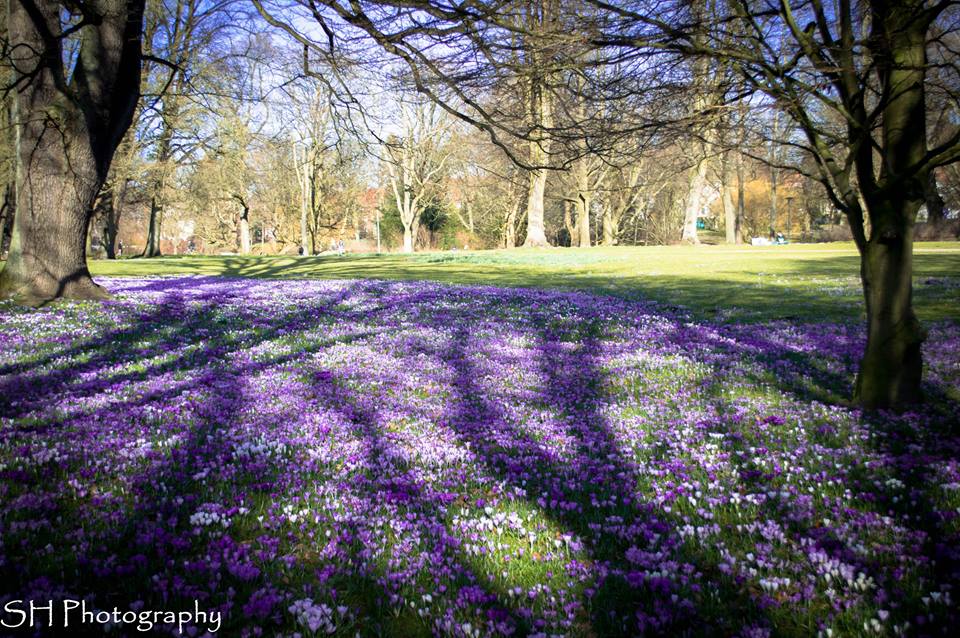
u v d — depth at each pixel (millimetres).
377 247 84250
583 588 3531
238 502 4516
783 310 16656
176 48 25109
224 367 9211
